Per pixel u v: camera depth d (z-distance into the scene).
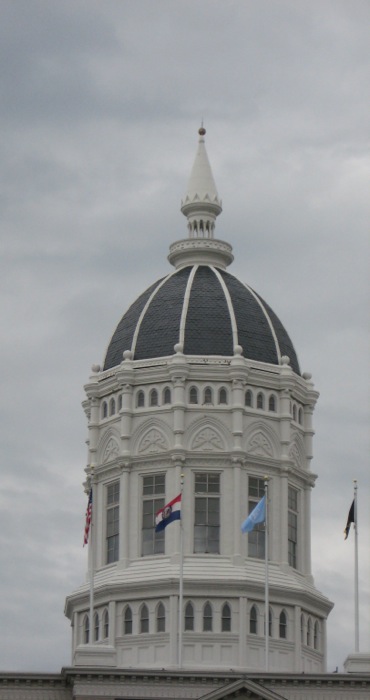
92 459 164.12
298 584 158.50
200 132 174.38
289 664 156.00
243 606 154.88
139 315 165.88
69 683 144.50
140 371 162.25
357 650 147.62
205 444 159.88
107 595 156.88
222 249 169.75
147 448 160.75
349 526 150.38
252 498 159.88
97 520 162.12
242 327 164.25
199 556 157.00
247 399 161.88
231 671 144.88
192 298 165.12
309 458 165.12
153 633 154.50
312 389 166.25
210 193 171.12
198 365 161.25
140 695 143.00
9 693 144.62
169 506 150.88
